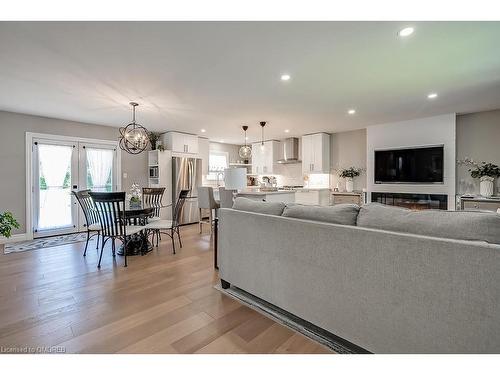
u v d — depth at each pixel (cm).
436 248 120
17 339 166
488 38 215
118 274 283
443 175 466
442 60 256
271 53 239
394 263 133
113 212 322
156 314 198
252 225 214
